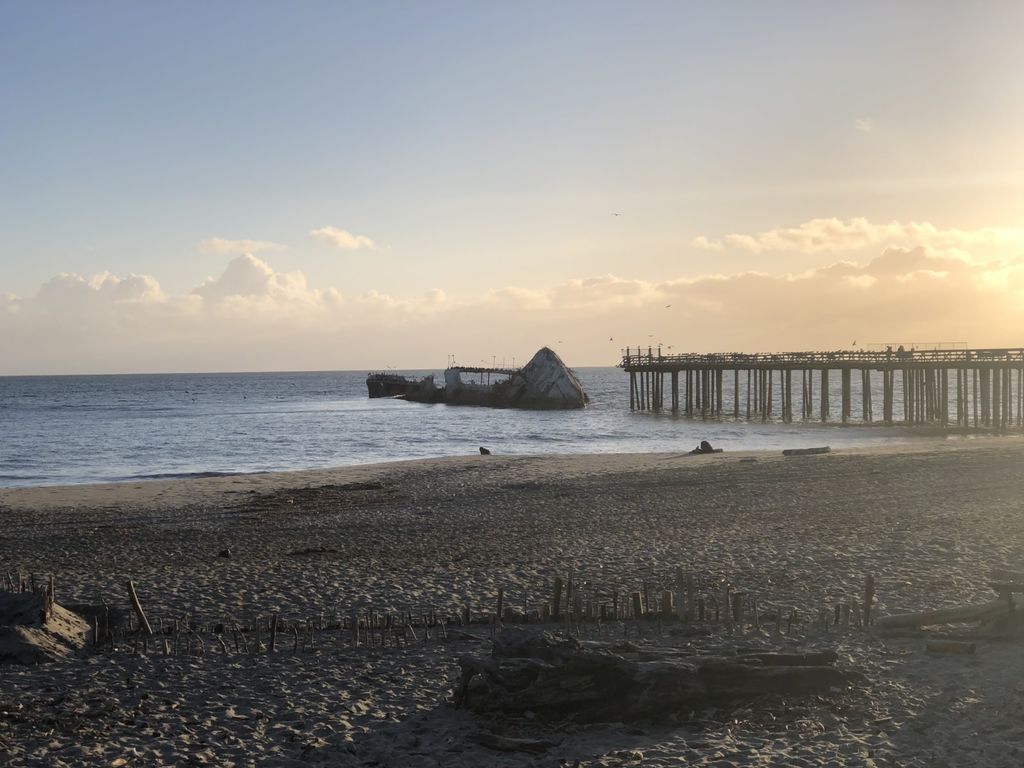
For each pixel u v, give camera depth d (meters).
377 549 24.66
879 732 10.86
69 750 10.96
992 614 14.64
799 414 90.38
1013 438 56.00
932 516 26.92
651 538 24.97
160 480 43.03
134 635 16.44
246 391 195.88
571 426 78.44
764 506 29.81
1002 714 11.21
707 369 82.06
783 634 15.30
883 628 15.33
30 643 15.01
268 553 24.59
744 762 10.06
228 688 13.32
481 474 42.03
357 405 123.44
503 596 18.47
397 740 11.14
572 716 11.55
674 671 11.66
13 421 96.44
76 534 28.62
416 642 15.68
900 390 150.62
